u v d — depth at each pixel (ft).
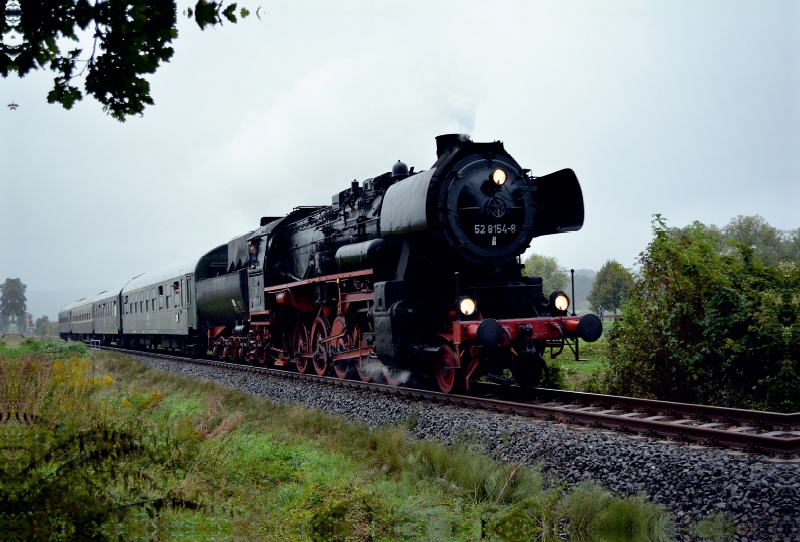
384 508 19.34
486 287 39.68
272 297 61.26
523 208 41.37
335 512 16.88
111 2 11.34
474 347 36.37
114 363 70.69
